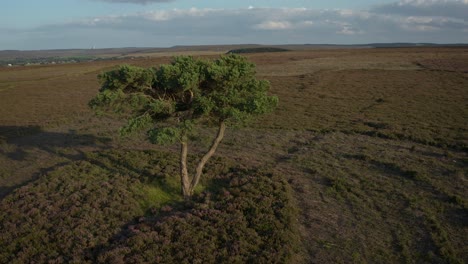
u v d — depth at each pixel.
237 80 18.19
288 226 15.33
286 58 111.44
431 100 43.12
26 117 43.25
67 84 72.75
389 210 17.00
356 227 15.59
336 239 14.70
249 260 13.20
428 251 13.64
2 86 73.25
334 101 45.34
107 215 17.09
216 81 17.83
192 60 18.05
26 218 17.06
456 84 53.41
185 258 13.27
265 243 14.20
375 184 19.88
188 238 14.54
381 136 29.80
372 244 14.29
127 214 17.11
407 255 13.47
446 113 36.31
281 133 32.03
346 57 107.50
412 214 16.45
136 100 17.34
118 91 16.75
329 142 28.48
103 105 17.55
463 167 21.77
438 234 14.68
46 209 17.75
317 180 20.89
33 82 78.56
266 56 123.88
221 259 13.27
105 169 23.41
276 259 13.05
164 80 17.41
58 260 13.73
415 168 21.89
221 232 14.95
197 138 30.42
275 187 19.31
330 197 18.61
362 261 13.22
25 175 23.97
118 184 20.41
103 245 14.73
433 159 23.39
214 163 23.38
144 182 20.69
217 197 18.38
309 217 16.52
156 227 15.51
